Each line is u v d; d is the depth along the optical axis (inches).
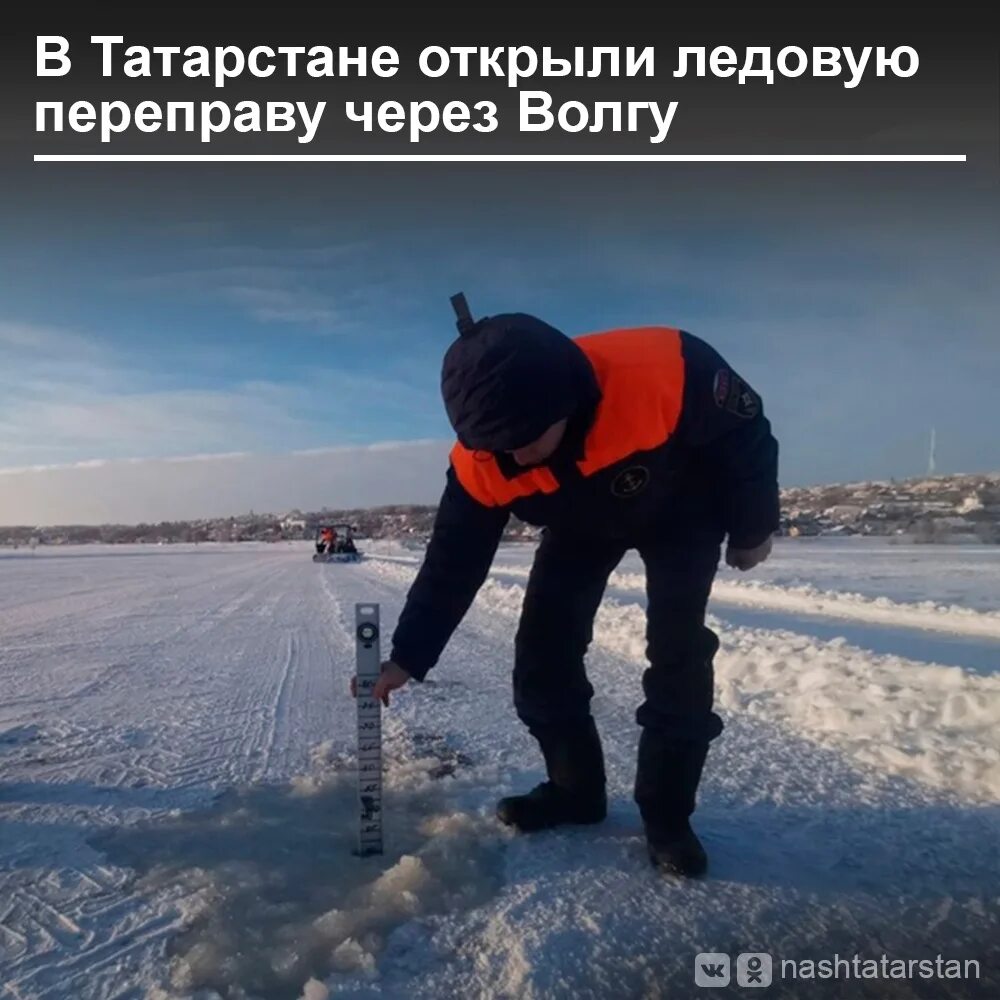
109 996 89.7
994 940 100.5
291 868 119.0
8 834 135.6
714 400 102.0
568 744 130.2
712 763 169.2
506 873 117.0
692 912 106.3
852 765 167.3
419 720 215.3
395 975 92.5
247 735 203.8
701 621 114.8
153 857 125.5
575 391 95.3
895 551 1391.5
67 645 386.9
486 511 115.4
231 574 1171.3
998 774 151.9
